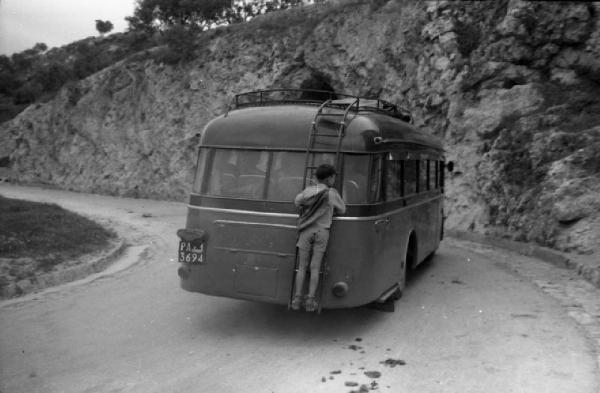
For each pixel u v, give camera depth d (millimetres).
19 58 57406
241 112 6746
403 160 7535
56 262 9930
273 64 25375
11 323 6785
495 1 16469
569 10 14633
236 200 6230
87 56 41969
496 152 14031
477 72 15695
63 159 34656
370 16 21406
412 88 18312
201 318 7066
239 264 6160
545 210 11812
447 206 15414
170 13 34344
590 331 6344
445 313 7270
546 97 14383
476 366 5324
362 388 4793
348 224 5930
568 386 4801
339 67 22172
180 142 27859
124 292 8500
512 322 6781
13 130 40031
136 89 31500
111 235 13609
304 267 5805
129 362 5441
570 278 9281
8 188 34031
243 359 5555
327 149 6086
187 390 4750
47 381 4934
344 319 7039
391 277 6973
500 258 11344
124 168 30438
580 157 11797
